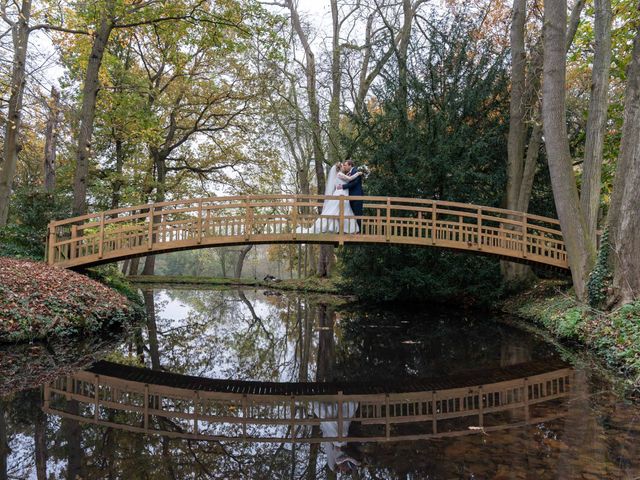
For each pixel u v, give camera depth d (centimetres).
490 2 1494
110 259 1024
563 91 904
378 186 1308
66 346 736
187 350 784
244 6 1301
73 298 821
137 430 386
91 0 1099
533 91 1228
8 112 1162
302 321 1145
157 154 2172
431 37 1335
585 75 1452
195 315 1242
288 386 568
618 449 327
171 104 2030
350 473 296
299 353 773
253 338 921
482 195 1305
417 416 430
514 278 1273
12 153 1164
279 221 1027
